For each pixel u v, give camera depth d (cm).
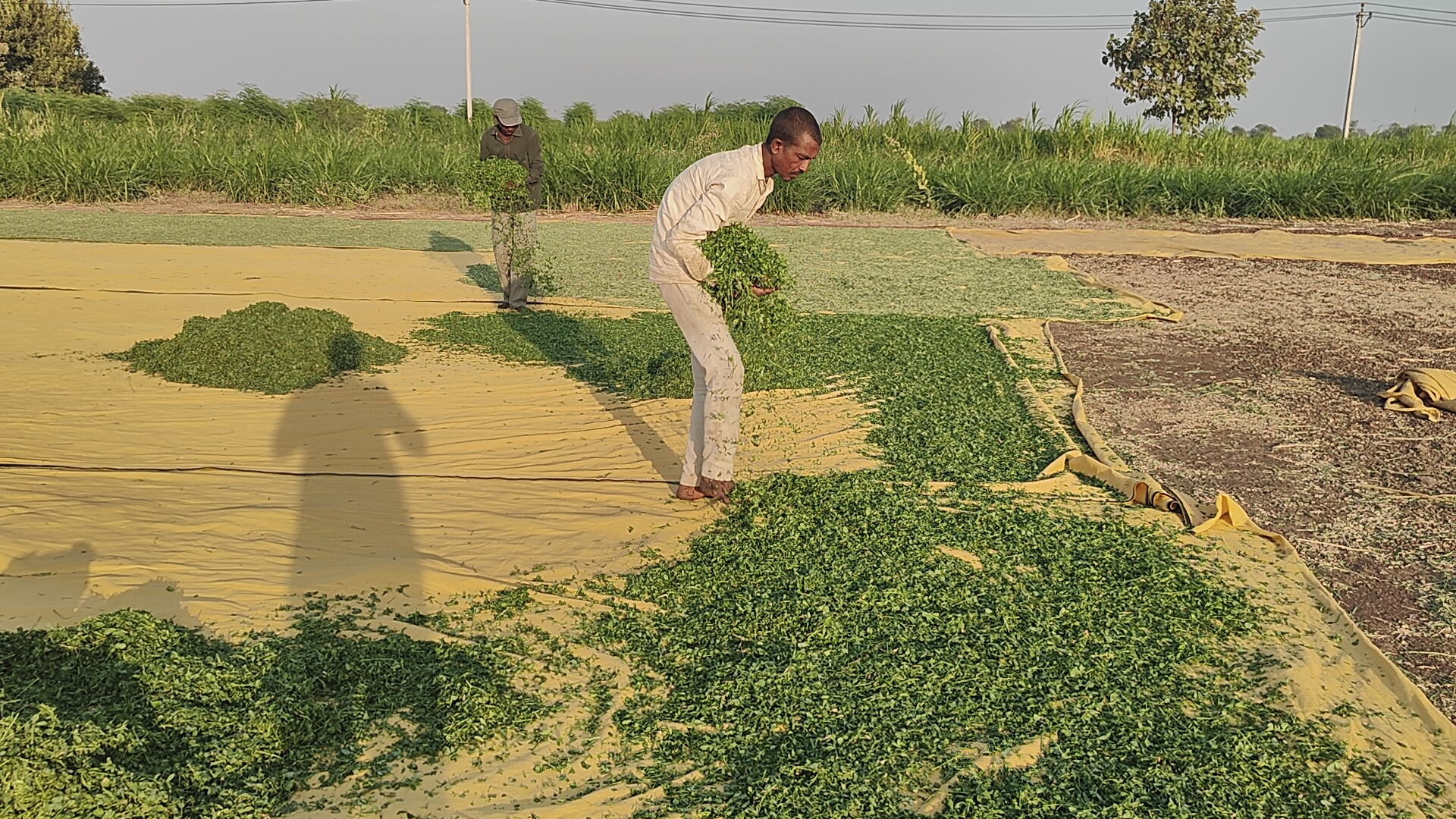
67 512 468
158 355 730
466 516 490
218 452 564
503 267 984
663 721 328
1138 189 1905
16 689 291
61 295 991
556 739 315
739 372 484
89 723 264
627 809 283
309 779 290
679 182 470
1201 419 672
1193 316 1019
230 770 277
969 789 293
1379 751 319
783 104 2672
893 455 581
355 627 374
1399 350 874
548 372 758
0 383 675
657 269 479
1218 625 394
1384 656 372
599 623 391
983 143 2417
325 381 715
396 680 339
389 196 2009
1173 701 341
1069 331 937
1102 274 1292
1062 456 571
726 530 476
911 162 1959
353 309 981
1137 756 311
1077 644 376
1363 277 1275
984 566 439
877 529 469
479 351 820
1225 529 486
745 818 278
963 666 359
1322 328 967
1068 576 430
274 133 2333
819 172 1992
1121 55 3166
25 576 401
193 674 303
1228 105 3073
